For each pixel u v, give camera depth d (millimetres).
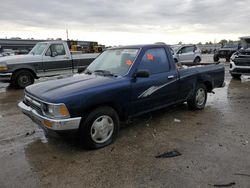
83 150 3963
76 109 3646
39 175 3250
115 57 4941
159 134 4586
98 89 3895
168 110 6156
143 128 4902
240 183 2977
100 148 4012
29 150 4012
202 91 6168
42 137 4559
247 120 5359
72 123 3623
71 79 4418
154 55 4930
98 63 5172
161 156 3709
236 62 11500
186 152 3822
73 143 4238
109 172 3291
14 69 9867
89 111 3879
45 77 11023
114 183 3039
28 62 10156
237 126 4969
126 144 4156
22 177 3209
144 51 4766
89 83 4039
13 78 9984
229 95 8133
